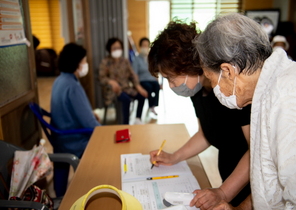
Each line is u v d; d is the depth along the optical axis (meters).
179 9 6.67
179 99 5.38
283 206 0.65
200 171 1.14
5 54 1.56
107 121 4.09
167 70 0.92
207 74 0.74
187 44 0.86
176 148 1.36
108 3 4.25
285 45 4.25
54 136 1.96
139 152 1.31
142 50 4.18
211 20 0.70
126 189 0.99
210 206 0.85
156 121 4.08
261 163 0.65
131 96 3.79
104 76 3.68
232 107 0.74
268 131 0.60
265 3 6.07
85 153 1.30
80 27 3.91
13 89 1.67
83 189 1.01
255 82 0.67
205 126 1.10
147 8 6.72
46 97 5.34
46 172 1.14
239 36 0.63
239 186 0.89
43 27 8.05
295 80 0.58
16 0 1.65
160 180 1.05
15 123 1.68
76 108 1.97
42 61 7.27
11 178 1.12
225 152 1.10
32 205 0.93
